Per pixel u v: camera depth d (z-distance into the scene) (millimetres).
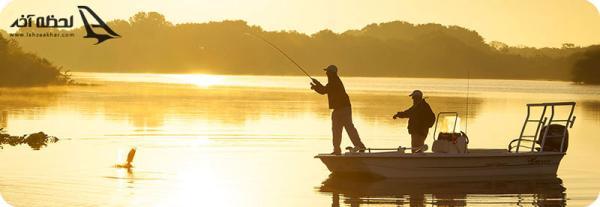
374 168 38062
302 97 124125
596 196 33688
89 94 118188
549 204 31797
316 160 44031
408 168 38281
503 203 31953
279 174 38781
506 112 92250
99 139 53344
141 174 38031
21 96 106188
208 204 30922
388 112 87000
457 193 34188
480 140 57750
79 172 38312
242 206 30719
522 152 39625
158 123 66875
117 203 30656
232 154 46281
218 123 67688
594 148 52156
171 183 35594
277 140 54188
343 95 40938
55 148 47969
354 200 32250
